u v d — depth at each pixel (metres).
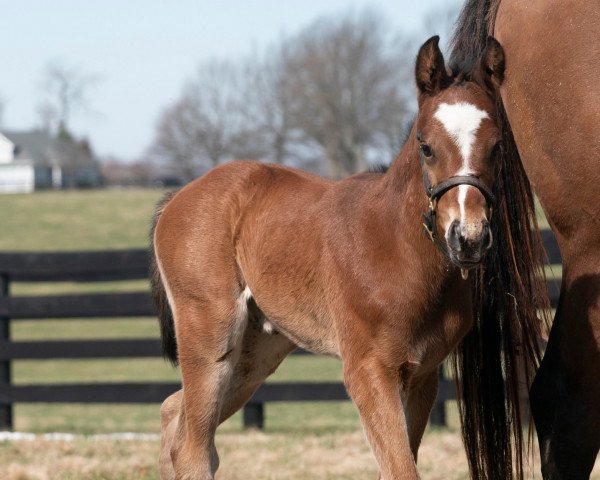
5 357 14.76
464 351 7.03
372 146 95.31
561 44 6.29
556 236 6.52
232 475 10.12
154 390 14.47
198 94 101.94
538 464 10.61
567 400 6.36
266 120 98.12
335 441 12.04
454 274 6.37
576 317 6.27
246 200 7.95
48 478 10.00
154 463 10.80
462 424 7.07
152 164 113.00
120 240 54.97
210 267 7.93
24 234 56.53
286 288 7.41
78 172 126.31
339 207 7.08
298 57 95.06
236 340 7.93
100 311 14.70
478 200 5.73
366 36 93.75
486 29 7.08
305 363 24.86
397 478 6.26
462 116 5.84
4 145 125.25
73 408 19.69
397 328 6.45
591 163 6.11
